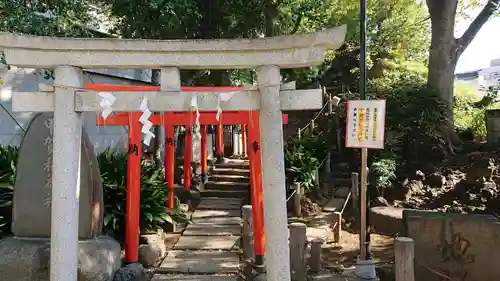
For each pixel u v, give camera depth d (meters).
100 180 4.86
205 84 9.37
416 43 16.61
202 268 5.30
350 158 11.68
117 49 3.15
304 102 3.21
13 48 3.17
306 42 3.06
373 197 8.98
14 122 8.85
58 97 3.20
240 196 10.06
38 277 4.20
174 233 7.08
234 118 5.71
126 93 3.20
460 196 8.73
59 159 3.18
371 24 15.49
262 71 3.19
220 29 8.23
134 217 5.15
